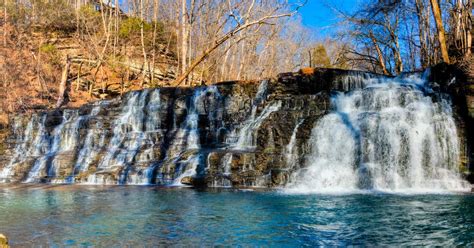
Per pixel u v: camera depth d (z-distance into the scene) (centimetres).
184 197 989
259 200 926
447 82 1509
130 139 1730
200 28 3147
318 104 1541
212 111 1773
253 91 1788
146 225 654
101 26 3328
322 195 1009
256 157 1323
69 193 1095
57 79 2884
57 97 2706
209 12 3098
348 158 1302
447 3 2417
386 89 1545
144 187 1246
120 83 2972
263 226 643
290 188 1182
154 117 1817
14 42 2902
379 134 1292
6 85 2491
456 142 1229
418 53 3222
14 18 3062
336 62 3566
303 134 1381
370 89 1570
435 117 1309
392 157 1254
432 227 629
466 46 2098
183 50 2639
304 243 540
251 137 1509
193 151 1466
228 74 3469
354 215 731
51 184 1397
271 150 1395
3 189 1223
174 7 3528
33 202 922
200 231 610
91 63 3050
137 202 910
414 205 838
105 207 839
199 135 1666
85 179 1450
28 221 691
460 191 1091
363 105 1545
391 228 623
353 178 1220
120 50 3147
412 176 1220
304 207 821
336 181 1216
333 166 1281
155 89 1875
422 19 2734
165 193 1076
